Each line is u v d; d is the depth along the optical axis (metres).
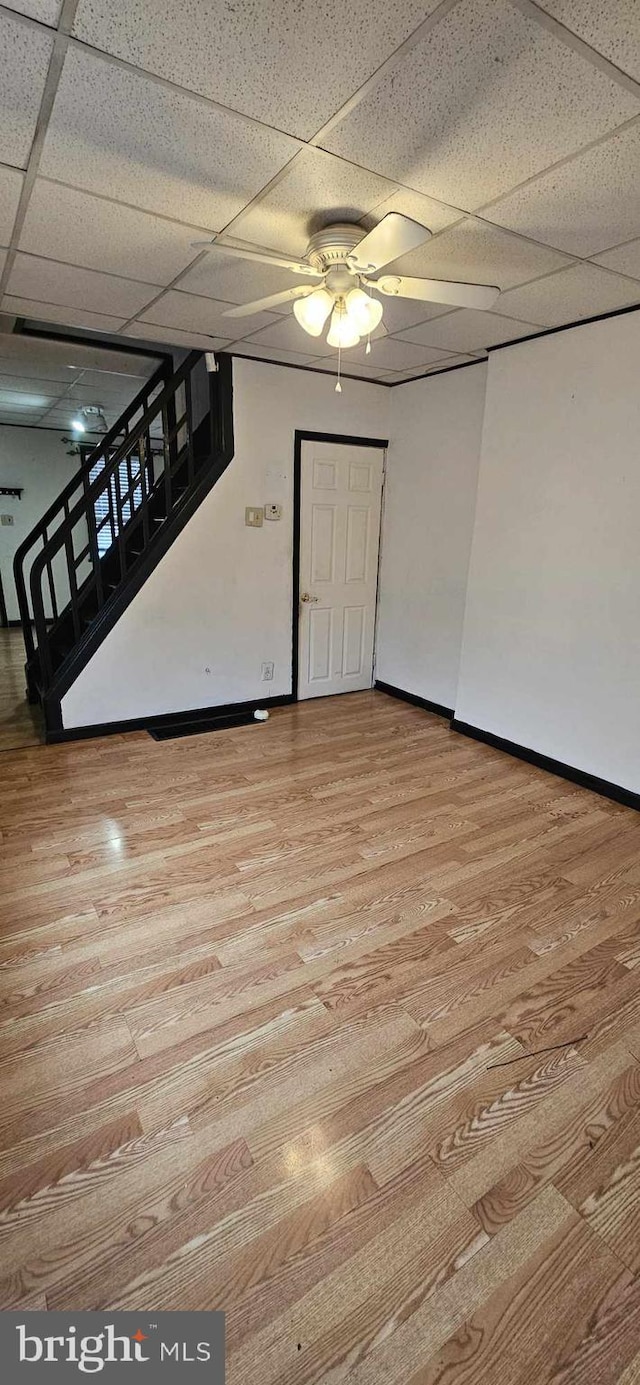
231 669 4.40
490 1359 1.06
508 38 1.26
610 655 3.12
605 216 1.98
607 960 2.04
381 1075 1.60
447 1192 1.32
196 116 1.52
